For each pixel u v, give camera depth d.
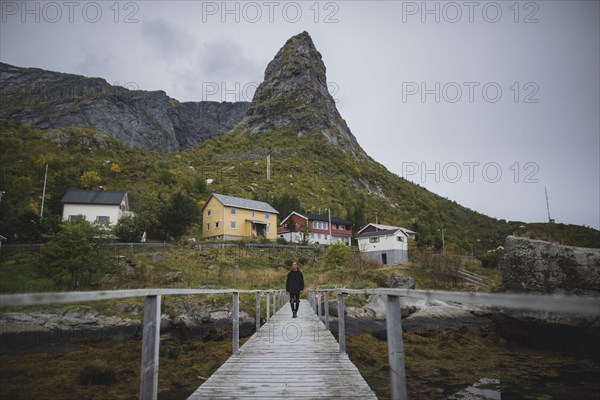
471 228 112.25
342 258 34.66
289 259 37.22
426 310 21.17
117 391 6.63
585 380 8.60
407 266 35.78
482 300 1.82
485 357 11.49
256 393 4.09
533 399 7.17
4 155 79.50
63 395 6.17
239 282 26.83
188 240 39.66
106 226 32.03
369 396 3.96
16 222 30.97
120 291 2.30
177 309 18.30
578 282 13.84
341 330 6.58
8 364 7.88
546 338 13.27
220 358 9.80
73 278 21.98
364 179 148.25
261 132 180.25
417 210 125.56
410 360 10.92
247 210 48.94
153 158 113.69
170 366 8.94
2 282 21.30
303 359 6.02
